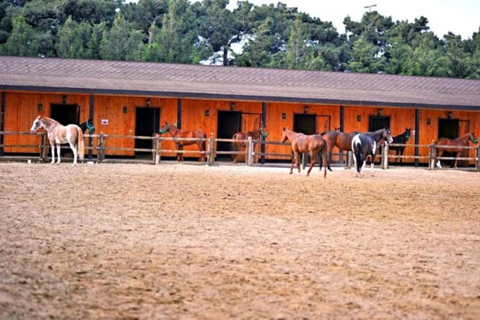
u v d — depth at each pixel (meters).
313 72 30.45
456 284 7.43
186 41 52.84
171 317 5.96
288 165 24.81
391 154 27.94
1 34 48.78
